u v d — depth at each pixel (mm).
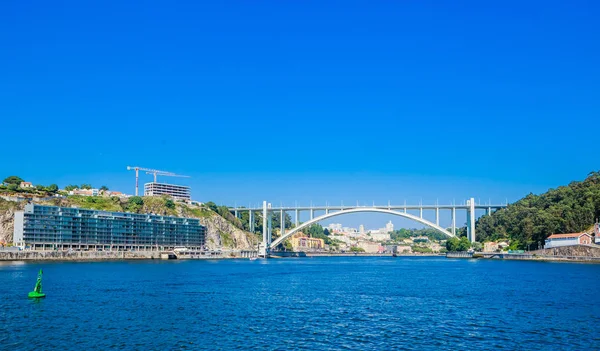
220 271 156125
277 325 59969
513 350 48594
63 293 85562
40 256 196625
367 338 53531
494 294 90250
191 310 69875
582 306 74562
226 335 54250
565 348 49156
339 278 132000
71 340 50938
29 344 49188
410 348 49406
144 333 54500
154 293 88500
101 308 70125
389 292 95000
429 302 80125
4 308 68812
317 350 48562
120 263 196375
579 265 190250
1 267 154250
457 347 49781
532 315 66750
